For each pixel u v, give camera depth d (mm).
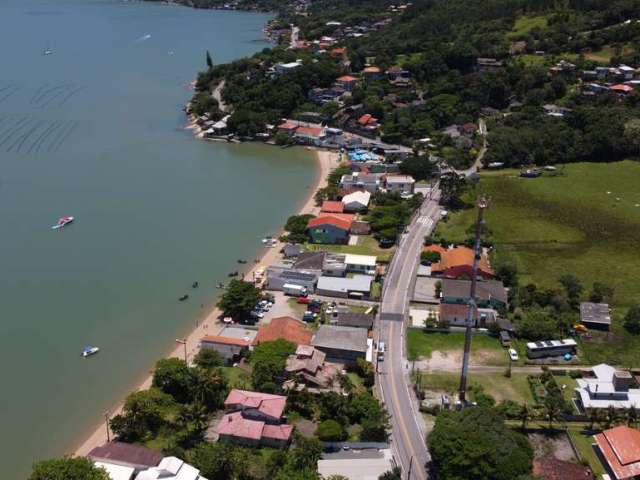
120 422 77062
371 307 106812
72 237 135000
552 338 97562
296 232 135000
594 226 141750
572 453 74188
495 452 66750
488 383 87500
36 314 106438
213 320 105250
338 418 77688
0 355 95562
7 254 126438
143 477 65750
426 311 105688
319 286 112000
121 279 118438
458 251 121125
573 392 85812
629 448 71688
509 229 139875
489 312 102125
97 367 93312
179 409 79938
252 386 84688
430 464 72000
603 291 109750
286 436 74250
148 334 101438
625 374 82750
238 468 68188
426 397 84000
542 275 119688
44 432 80125
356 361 89500
